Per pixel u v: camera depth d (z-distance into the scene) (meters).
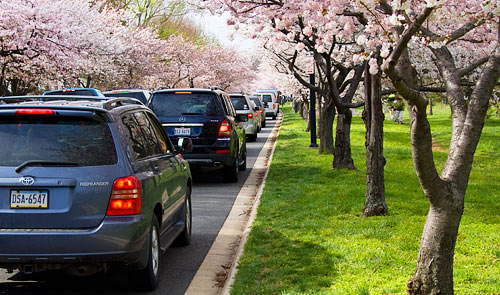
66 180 5.15
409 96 4.23
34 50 24.14
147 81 45.56
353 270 6.09
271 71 39.34
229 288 5.75
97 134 5.37
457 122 4.93
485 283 5.62
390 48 5.77
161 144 6.95
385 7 5.54
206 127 13.40
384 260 6.39
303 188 12.17
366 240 7.43
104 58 29.89
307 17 8.69
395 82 4.17
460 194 4.64
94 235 5.14
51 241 5.11
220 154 13.39
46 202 5.16
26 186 5.15
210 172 16.34
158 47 42.97
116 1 48.22
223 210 10.53
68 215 5.15
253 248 7.25
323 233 7.94
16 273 6.50
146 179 5.54
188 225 7.91
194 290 5.93
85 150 5.29
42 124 5.36
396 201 10.50
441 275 4.73
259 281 5.89
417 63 15.84
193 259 7.17
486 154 21.50
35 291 5.84
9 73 26.98
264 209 9.91
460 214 4.67
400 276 5.86
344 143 15.26
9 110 5.32
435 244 4.72
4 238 5.11
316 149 21.62
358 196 11.02
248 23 10.20
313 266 6.29
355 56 5.68
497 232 7.92
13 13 22.59
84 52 25.83
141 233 5.34
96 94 17.81
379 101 9.20
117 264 5.33
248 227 8.67
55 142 5.29
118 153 5.36
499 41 4.53
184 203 7.63
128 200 5.25
